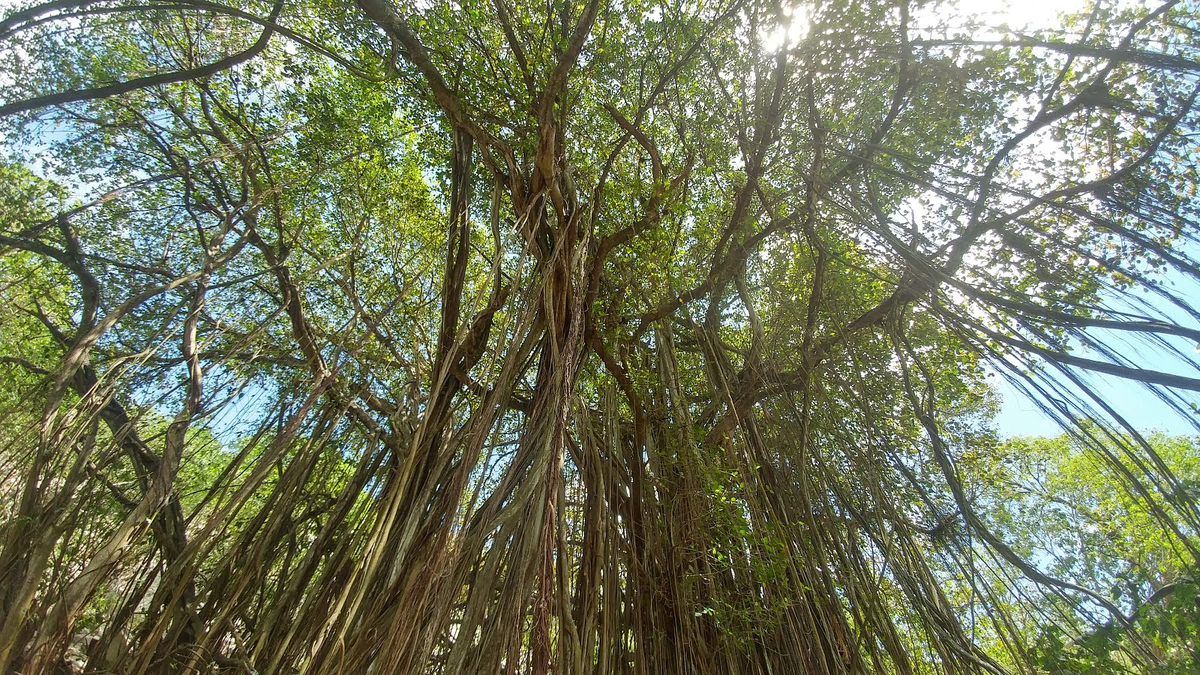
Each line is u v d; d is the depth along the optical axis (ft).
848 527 18.44
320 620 14.06
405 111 24.39
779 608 16.24
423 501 14.19
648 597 17.57
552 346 15.87
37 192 22.24
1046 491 21.12
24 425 16.90
